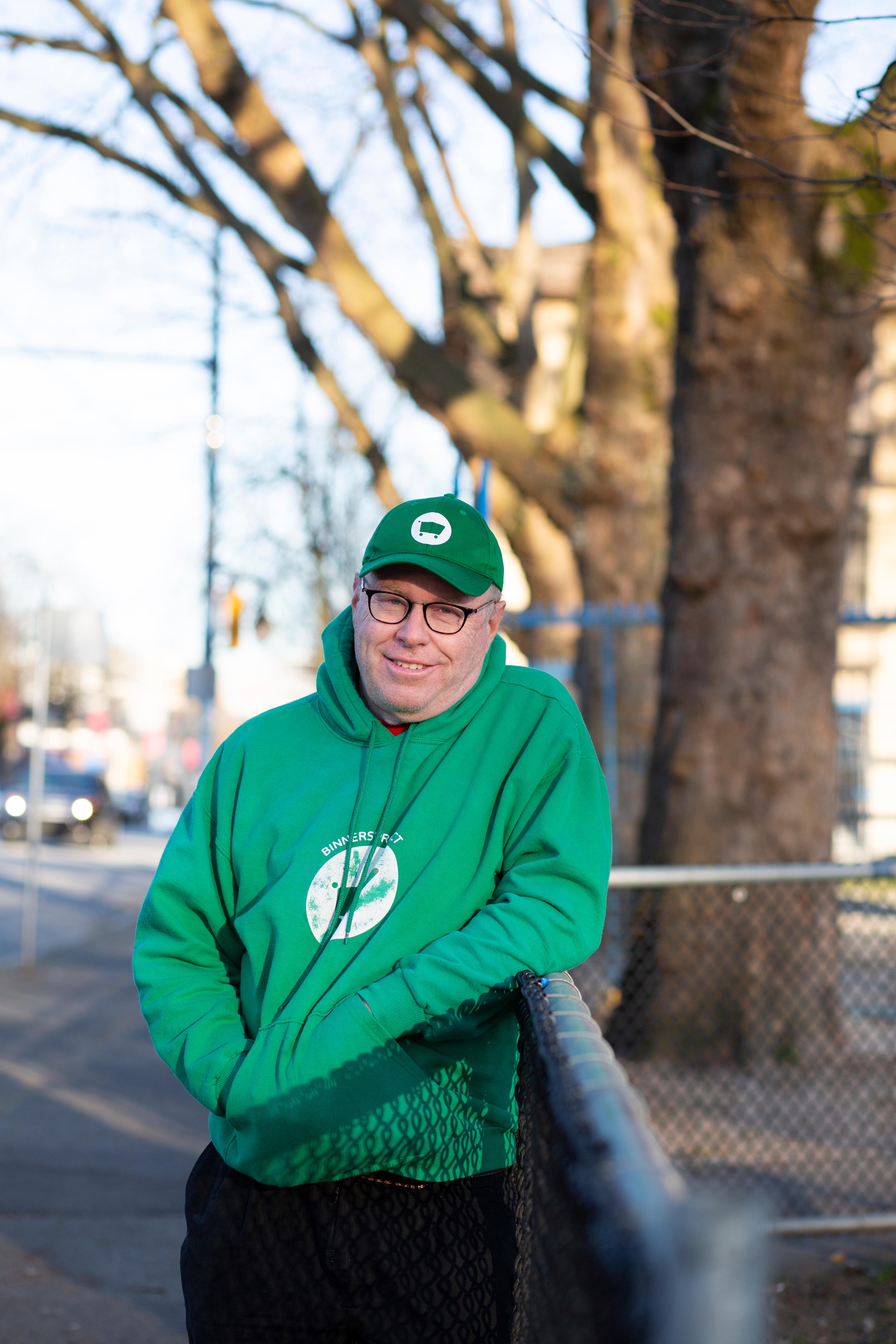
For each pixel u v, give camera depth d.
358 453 14.51
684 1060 6.11
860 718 9.72
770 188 6.19
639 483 10.58
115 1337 3.71
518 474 10.55
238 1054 2.03
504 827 2.09
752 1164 5.15
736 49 4.52
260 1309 2.02
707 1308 0.73
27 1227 4.69
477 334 13.66
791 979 6.13
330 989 2.02
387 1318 1.99
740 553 6.96
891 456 21.69
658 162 6.74
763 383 6.86
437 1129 1.99
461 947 1.95
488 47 10.41
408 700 2.12
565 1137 1.22
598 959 6.39
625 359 10.53
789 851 6.92
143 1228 4.71
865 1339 3.59
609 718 10.94
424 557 2.07
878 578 21.59
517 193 13.79
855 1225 4.57
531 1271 1.59
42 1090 6.78
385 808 2.11
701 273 6.83
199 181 11.75
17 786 32.50
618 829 10.84
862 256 6.55
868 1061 6.17
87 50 11.14
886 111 3.66
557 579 12.64
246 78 9.34
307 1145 1.95
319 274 11.85
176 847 2.23
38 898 18.98
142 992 2.16
